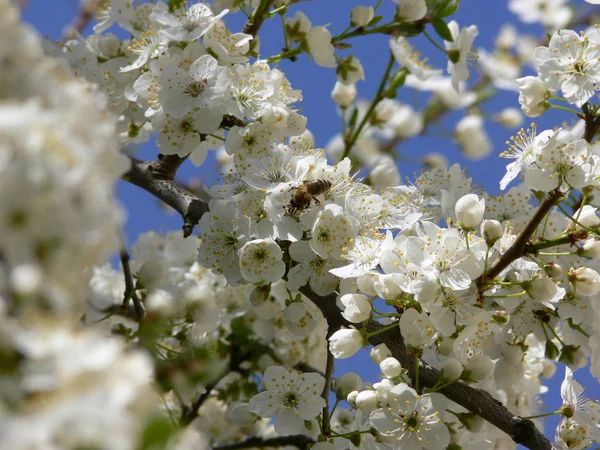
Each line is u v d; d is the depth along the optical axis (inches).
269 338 29.1
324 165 25.3
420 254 24.1
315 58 28.1
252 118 25.6
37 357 15.8
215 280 29.3
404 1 27.9
